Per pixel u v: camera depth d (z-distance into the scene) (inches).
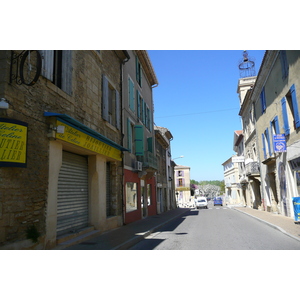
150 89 886.4
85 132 346.6
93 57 409.4
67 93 319.9
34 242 240.7
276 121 600.1
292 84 484.4
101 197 410.9
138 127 641.6
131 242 328.2
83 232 353.7
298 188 526.9
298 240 318.7
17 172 227.8
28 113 245.4
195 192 3193.9
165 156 1221.7
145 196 759.7
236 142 1326.3
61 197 324.5
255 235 369.4
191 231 437.7
